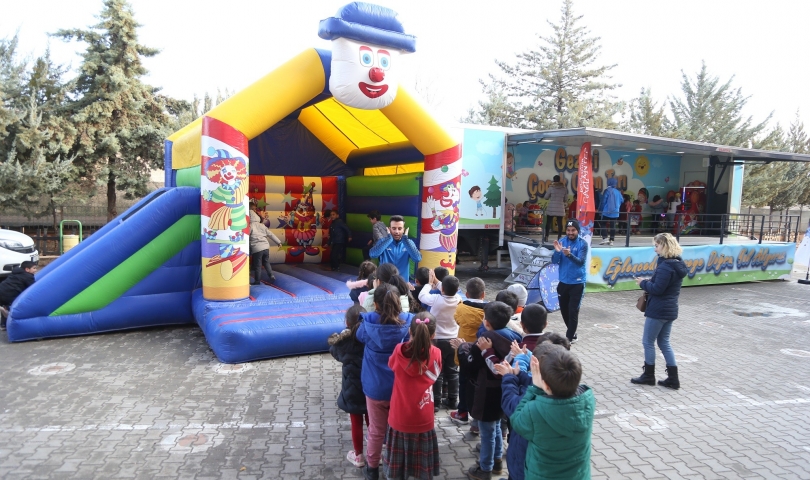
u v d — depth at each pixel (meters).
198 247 7.99
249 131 7.50
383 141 11.23
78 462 4.14
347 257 11.84
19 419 4.86
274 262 11.47
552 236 14.01
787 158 15.16
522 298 5.24
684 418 5.32
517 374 3.36
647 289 6.03
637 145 13.80
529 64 34.78
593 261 11.93
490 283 12.80
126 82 18.20
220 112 7.26
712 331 8.91
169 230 7.71
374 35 7.52
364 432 4.77
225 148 7.29
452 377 5.23
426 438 3.68
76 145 17.95
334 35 7.43
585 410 2.81
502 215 13.20
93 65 17.89
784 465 4.41
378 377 3.80
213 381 5.89
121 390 5.57
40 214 17.20
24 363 6.34
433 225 9.13
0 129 15.08
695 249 13.42
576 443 2.81
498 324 3.94
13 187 15.33
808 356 7.55
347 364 4.06
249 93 7.41
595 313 9.97
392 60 7.79
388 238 7.49
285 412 5.14
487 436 3.95
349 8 7.38
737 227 16.95
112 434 4.61
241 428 4.79
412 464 3.67
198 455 4.29
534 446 2.89
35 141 15.61
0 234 12.55
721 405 5.68
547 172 15.25
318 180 11.86
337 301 7.78
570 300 7.44
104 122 18.05
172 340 7.41
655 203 17.20
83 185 18.80
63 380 5.82
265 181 11.39
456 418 5.02
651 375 6.20
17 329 7.05
